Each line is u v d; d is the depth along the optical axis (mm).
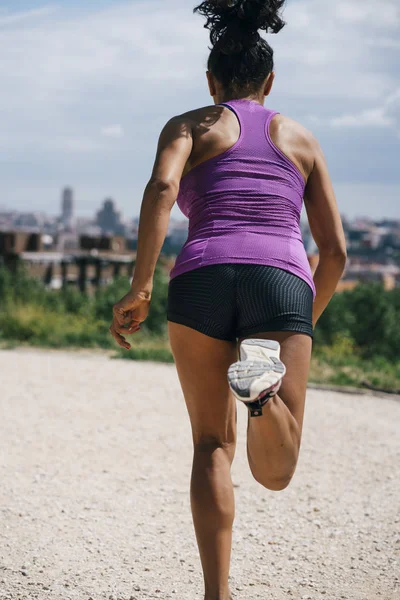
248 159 2568
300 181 2641
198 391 2557
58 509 4281
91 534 3918
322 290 2758
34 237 63938
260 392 2039
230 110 2676
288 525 4211
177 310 2516
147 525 4113
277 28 2814
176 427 6609
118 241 62688
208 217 2527
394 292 17828
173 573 3453
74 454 5535
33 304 15516
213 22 2828
